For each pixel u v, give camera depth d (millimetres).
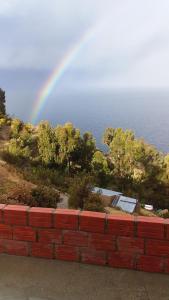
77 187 12953
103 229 2297
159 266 2250
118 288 2119
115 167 32719
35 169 21938
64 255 2406
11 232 2467
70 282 2184
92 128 187875
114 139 33562
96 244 2330
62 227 2367
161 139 149750
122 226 2258
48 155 27516
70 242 2377
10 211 2439
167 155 34500
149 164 33062
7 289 2125
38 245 2438
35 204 9828
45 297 2047
